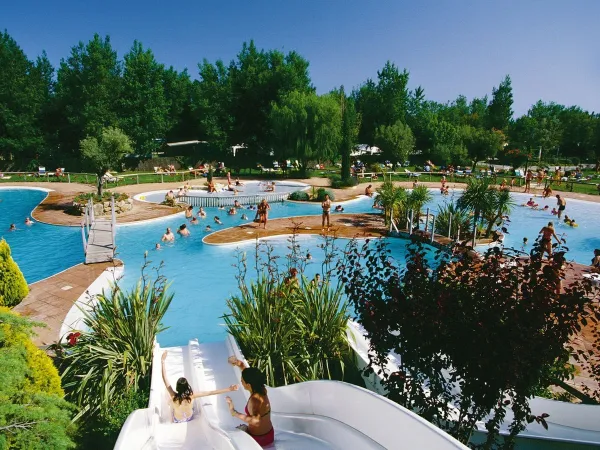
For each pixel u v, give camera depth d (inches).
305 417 232.1
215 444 208.8
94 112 1875.0
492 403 203.3
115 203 1027.9
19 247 790.5
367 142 2650.1
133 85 2007.9
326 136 1737.2
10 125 1862.7
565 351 198.2
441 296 201.6
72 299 506.0
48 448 159.6
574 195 1422.2
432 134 2470.5
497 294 197.6
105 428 286.2
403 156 2217.0
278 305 365.1
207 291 613.9
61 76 1991.9
